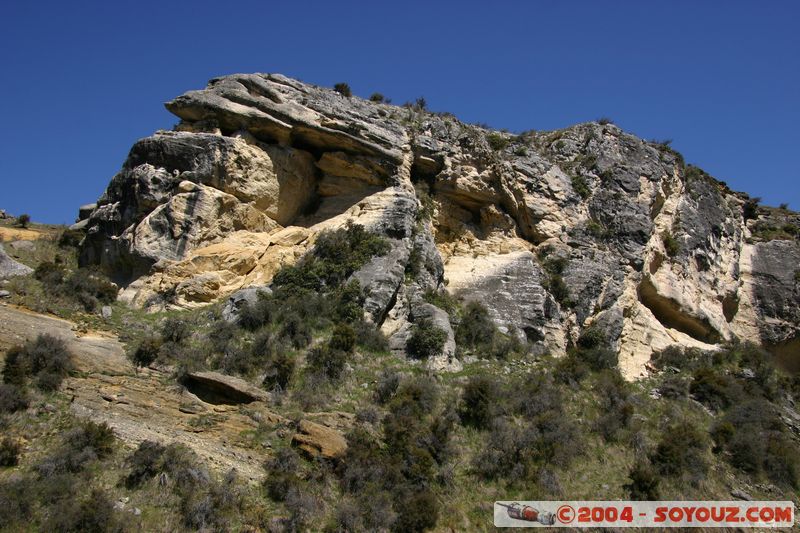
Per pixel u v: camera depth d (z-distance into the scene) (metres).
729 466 30.94
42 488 20.48
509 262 39.31
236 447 24.39
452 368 31.88
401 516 22.92
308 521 22.08
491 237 41.25
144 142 37.31
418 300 34.59
